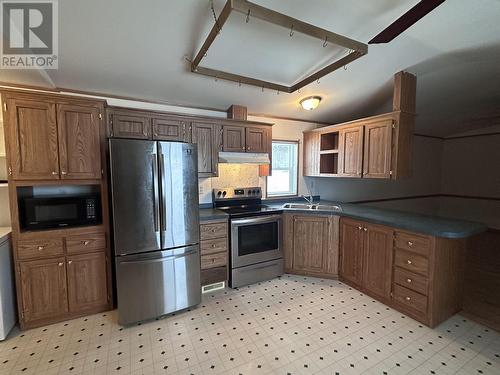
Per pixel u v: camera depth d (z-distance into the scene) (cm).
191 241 253
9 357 185
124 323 225
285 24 167
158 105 315
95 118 234
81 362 181
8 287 210
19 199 224
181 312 248
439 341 202
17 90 205
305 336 209
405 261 236
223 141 319
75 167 228
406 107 279
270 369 175
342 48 231
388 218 263
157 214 233
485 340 203
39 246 218
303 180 419
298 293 283
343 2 178
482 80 309
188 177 249
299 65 259
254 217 306
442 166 621
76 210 236
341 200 462
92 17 179
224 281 296
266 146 352
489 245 440
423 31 211
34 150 213
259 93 315
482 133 549
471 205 571
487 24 199
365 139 310
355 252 290
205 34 205
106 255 245
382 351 191
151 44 212
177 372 172
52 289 224
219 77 252
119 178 219
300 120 410
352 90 323
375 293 268
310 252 323
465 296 270
